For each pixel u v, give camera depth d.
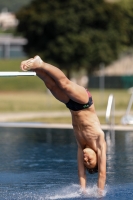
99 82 135.88
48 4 133.25
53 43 133.00
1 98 89.00
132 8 154.12
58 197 19.14
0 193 19.83
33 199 18.88
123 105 69.62
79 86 18.08
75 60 134.75
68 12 131.75
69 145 32.12
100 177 18.86
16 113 58.16
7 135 37.31
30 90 129.88
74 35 132.38
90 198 18.95
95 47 134.75
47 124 44.50
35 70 17.42
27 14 133.25
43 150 30.19
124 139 34.62
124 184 21.31
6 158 27.56
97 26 136.25
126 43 151.50
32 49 135.38
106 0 145.00
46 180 22.14
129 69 147.75
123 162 26.23
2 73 17.03
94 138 18.56
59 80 17.58
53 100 82.31
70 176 22.95
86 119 18.42
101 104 70.00
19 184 21.41
